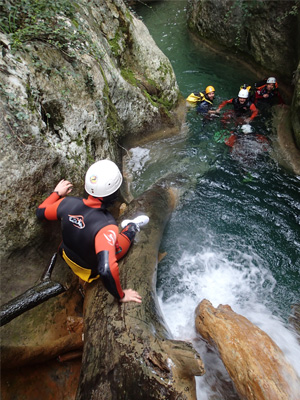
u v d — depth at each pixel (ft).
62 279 10.17
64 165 10.66
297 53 20.72
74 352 9.20
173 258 13.17
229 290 12.24
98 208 7.86
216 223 14.62
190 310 11.53
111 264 7.04
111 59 15.79
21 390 7.90
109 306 8.60
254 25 23.98
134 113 16.99
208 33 29.12
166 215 13.84
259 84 21.66
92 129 12.73
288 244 13.69
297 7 19.79
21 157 9.00
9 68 9.39
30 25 11.16
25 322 8.61
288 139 18.16
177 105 21.29
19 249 8.98
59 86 11.17
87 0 15.81
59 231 10.23
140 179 16.22
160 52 20.72
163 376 7.24
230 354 8.26
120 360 7.52
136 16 21.04
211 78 25.85
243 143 18.31
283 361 7.96
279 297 11.98
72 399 8.54
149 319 8.57
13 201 8.74
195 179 16.60
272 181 16.35
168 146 18.39
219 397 9.01
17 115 8.89
